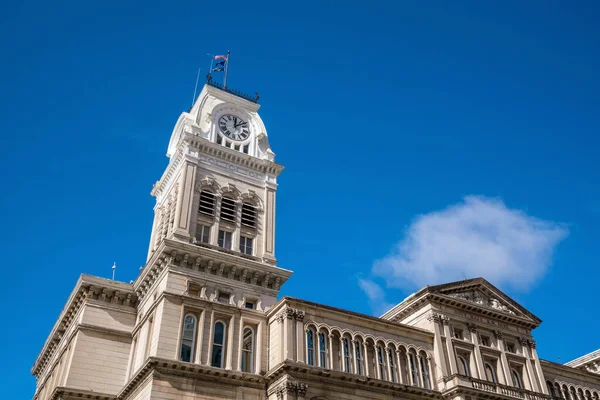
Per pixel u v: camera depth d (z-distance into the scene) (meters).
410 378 60.91
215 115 73.88
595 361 91.19
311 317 57.97
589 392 76.88
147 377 50.81
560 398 73.38
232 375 53.03
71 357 58.09
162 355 51.97
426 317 67.00
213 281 59.06
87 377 57.75
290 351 54.19
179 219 61.66
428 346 64.56
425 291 67.69
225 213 66.12
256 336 57.88
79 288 62.50
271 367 55.31
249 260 61.34
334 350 57.88
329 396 53.66
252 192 69.50
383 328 62.41
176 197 66.31
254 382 54.03
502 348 69.19
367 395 55.91
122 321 62.50
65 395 55.66
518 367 69.75
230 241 64.69
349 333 59.53
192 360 53.41
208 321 55.81
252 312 58.69
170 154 77.06
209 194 66.62
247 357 56.44
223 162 69.88
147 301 60.94
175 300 55.50
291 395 51.56
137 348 58.75
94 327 60.47
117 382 58.75
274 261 64.94
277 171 73.00
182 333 54.12
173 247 57.84
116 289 63.38
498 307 73.25
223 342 55.97
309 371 53.31
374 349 60.31
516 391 64.56
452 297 68.62
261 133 75.56
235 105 76.56
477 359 65.88
